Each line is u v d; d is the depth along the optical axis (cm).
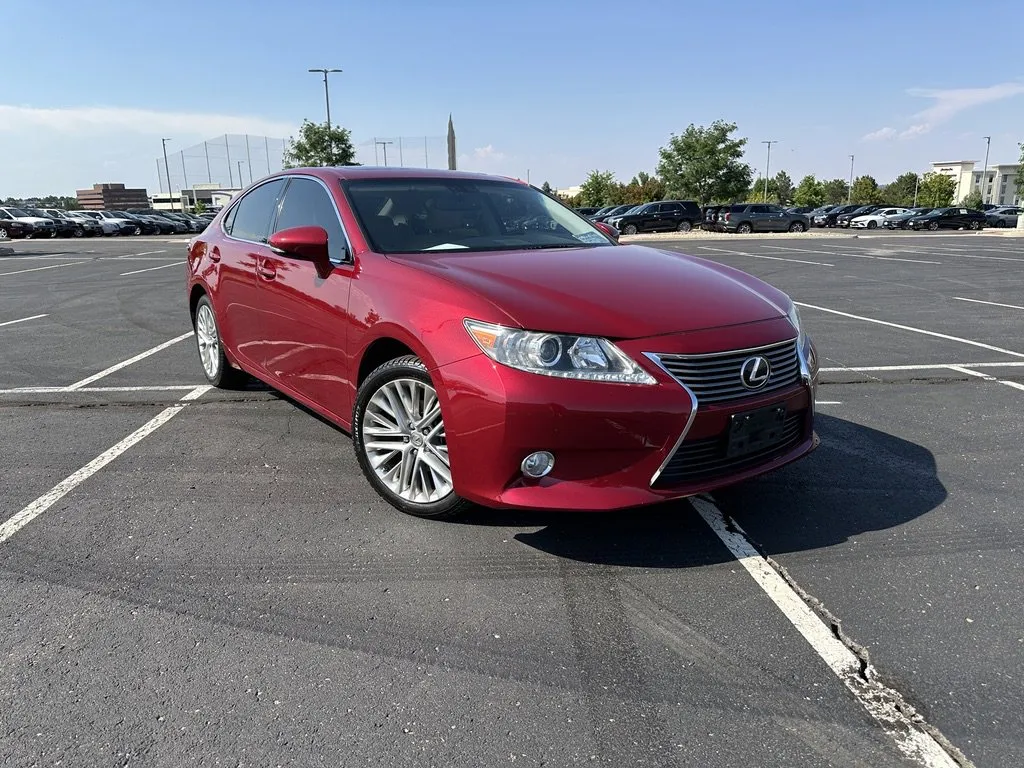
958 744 204
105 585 281
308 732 206
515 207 433
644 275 335
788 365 314
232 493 367
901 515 346
